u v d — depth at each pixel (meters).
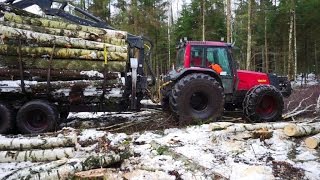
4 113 7.23
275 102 8.12
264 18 25.98
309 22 25.80
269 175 4.71
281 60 28.44
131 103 7.67
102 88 7.52
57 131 7.26
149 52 8.40
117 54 7.55
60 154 5.50
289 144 6.11
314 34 26.25
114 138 6.45
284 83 9.15
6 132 7.26
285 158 5.48
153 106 8.27
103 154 5.18
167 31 26.75
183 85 7.46
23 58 7.30
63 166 4.77
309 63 29.22
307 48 27.00
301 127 6.39
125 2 22.47
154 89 9.11
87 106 7.82
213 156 5.50
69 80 7.53
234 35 26.03
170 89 8.10
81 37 7.75
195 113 7.51
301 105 10.69
